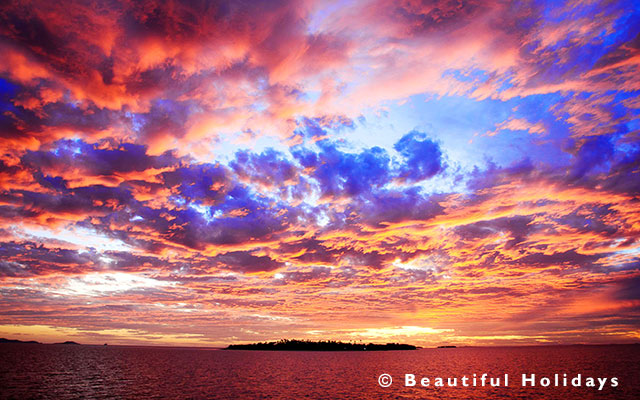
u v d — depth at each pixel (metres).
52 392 64.19
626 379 82.75
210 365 131.12
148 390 67.31
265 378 88.12
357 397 61.38
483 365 130.38
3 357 144.25
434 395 63.81
